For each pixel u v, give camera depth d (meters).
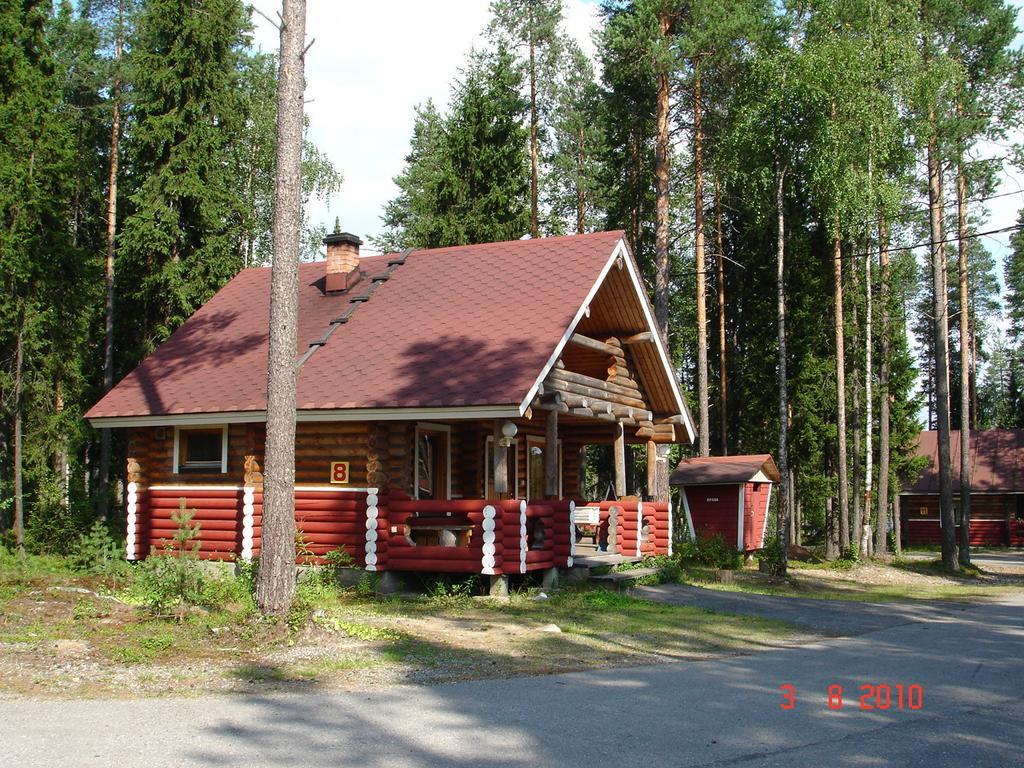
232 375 18.14
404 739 6.79
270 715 7.44
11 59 20.47
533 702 8.13
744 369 37.56
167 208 25.55
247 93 33.62
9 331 19.95
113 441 30.34
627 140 31.50
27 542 21.05
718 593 18.78
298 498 16.91
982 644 12.76
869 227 25.80
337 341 17.89
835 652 11.74
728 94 27.33
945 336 30.36
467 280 18.97
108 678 8.66
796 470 35.94
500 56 33.75
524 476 21.12
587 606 15.23
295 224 11.55
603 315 19.95
